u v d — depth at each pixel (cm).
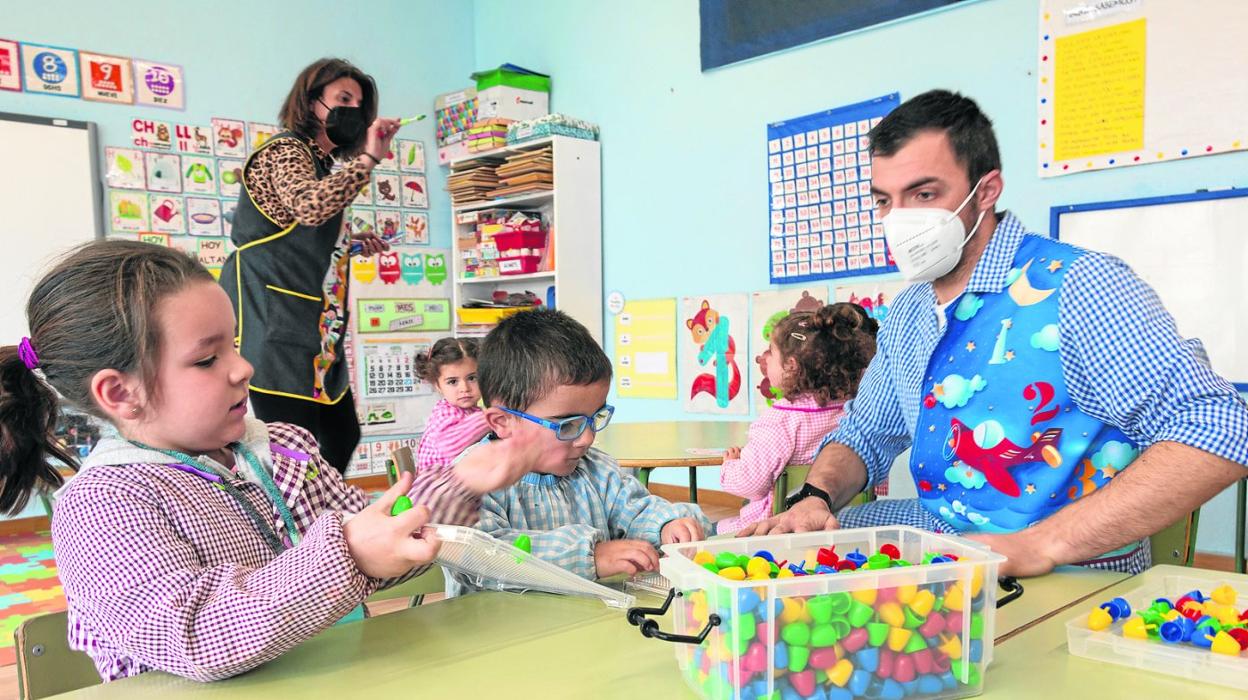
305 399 235
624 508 132
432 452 293
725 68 421
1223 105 277
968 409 125
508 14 534
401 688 72
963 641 69
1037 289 120
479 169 506
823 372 224
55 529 80
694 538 121
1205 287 284
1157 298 115
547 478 127
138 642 74
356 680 74
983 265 127
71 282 84
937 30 344
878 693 67
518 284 525
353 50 518
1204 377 104
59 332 84
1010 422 121
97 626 77
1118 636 76
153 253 87
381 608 280
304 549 75
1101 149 304
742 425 324
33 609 296
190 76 466
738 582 64
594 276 483
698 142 436
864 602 67
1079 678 72
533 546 108
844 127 375
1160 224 292
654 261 461
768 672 65
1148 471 100
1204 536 288
